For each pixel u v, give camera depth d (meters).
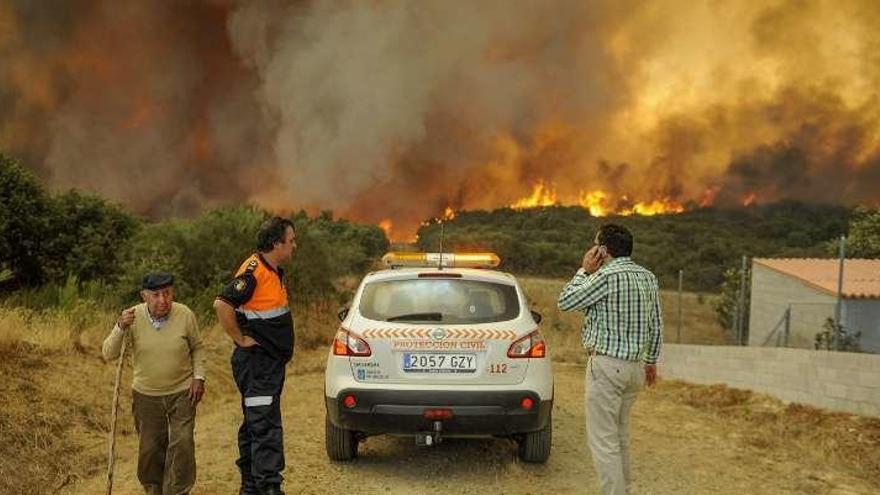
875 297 15.54
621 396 5.00
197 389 4.98
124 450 6.74
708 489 5.99
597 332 4.99
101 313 11.62
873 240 24.36
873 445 7.52
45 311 11.14
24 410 6.84
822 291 16.08
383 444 6.95
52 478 5.84
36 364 8.15
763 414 9.23
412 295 6.16
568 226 80.69
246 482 5.15
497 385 5.80
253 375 4.97
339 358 5.93
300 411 8.46
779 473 6.55
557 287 33.47
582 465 6.42
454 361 5.80
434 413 5.71
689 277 51.72
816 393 9.42
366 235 43.84
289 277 17.23
